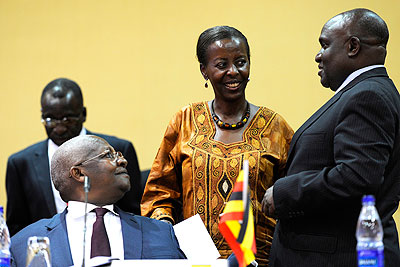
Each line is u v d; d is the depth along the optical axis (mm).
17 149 8625
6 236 3613
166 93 8289
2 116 8688
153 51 8367
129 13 8500
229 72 4297
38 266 3418
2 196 8492
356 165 3570
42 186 5934
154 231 4082
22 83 8695
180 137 4512
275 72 7734
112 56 8492
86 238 3992
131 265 3441
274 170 4418
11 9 8812
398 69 7375
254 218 4234
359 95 3697
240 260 3182
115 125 8375
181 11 8312
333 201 3637
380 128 3631
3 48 8766
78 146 4086
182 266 3400
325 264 3725
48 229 4020
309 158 3854
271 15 7844
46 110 5938
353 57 3936
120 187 4078
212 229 4262
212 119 4477
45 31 8703
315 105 7617
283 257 3869
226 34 4363
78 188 4066
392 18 7449
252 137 4398
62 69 8617
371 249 3223
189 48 8266
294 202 3736
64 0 8688
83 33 8625
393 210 3783
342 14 4031
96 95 8477
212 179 4297
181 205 4617
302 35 7730
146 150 8273
